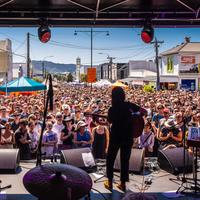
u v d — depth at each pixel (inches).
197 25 271.1
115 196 198.7
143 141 322.7
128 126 197.8
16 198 192.5
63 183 114.8
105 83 1865.2
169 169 240.2
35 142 331.6
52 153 305.9
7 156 239.5
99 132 311.7
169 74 2105.1
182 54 1955.0
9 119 405.7
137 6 254.7
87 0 238.1
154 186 215.2
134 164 238.7
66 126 347.3
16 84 666.8
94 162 242.2
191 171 241.6
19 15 257.0
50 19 261.7
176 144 319.3
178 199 195.3
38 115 425.4
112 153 203.5
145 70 2906.0
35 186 113.3
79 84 2967.5
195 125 363.9
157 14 263.1
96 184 217.2
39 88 679.1
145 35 263.7
